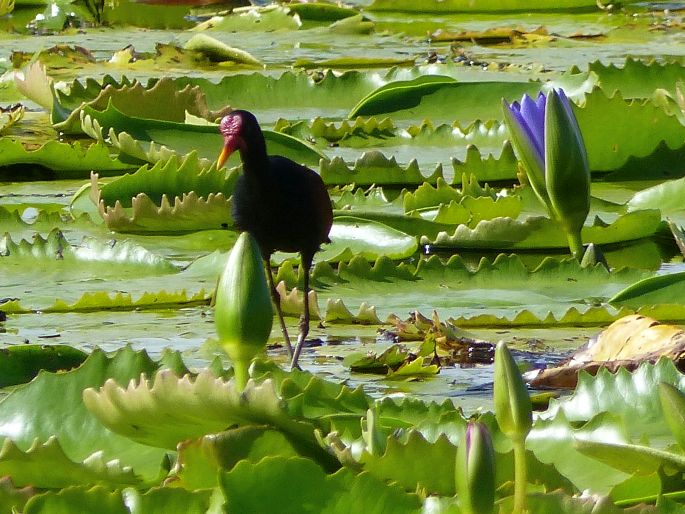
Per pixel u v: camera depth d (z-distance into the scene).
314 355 8.46
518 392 4.58
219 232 11.74
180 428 5.17
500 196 12.17
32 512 4.65
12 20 25.16
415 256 11.27
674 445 5.80
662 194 12.37
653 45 22.39
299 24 24.62
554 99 10.22
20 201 12.96
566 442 5.79
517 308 9.41
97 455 5.25
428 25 25.06
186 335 8.64
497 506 4.88
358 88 18.05
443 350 8.46
